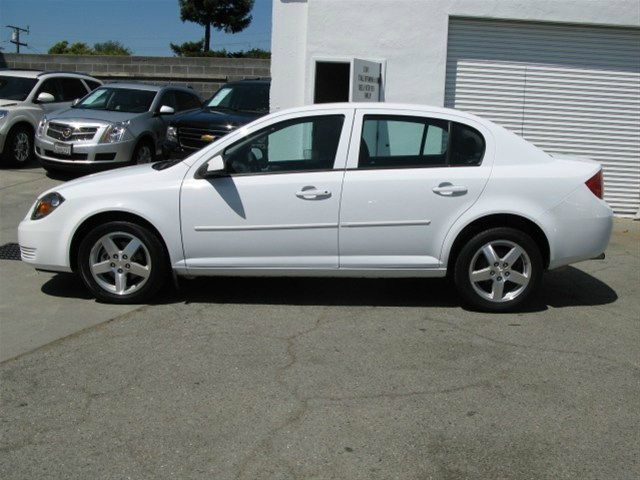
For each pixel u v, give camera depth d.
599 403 4.52
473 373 4.94
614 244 9.12
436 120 6.08
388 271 6.08
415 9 10.13
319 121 6.09
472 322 5.98
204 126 11.03
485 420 4.27
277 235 5.99
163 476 3.64
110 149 12.08
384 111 6.08
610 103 10.63
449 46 10.45
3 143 13.32
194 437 4.03
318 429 4.12
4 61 23.69
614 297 6.81
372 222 5.96
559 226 6.03
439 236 6.00
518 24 10.41
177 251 6.07
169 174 6.09
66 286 6.81
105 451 3.88
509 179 5.97
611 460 3.84
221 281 7.05
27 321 5.86
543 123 10.70
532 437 4.07
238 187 5.96
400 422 4.23
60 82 14.93
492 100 10.62
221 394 4.56
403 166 6.02
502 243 6.05
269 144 6.10
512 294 6.16
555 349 5.42
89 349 5.29
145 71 23.08
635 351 5.41
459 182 5.95
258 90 12.25
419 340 5.55
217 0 40.69
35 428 4.12
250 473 3.67
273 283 7.02
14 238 8.62
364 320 5.99
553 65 10.53
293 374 4.88
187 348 5.31
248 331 5.68
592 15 10.22
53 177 12.62
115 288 6.24
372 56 10.26
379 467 3.74
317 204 5.93
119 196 6.04
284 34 10.37
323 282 7.09
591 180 6.09
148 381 4.75
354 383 4.75
